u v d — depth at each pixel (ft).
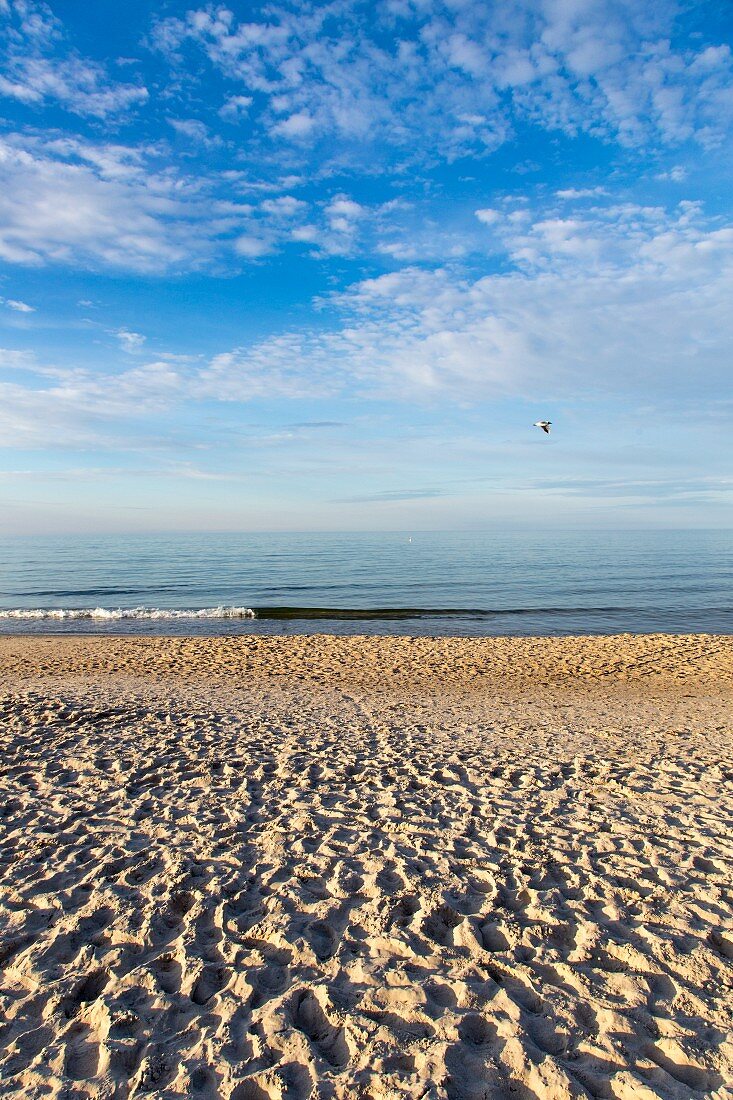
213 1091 7.27
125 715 27.71
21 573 138.82
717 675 42.06
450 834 14.99
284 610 81.25
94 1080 7.44
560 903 11.62
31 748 22.16
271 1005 8.70
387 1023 8.43
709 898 11.80
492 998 8.87
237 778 19.19
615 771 20.58
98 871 12.72
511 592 103.55
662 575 133.18
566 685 39.19
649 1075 7.52
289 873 12.84
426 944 10.27
